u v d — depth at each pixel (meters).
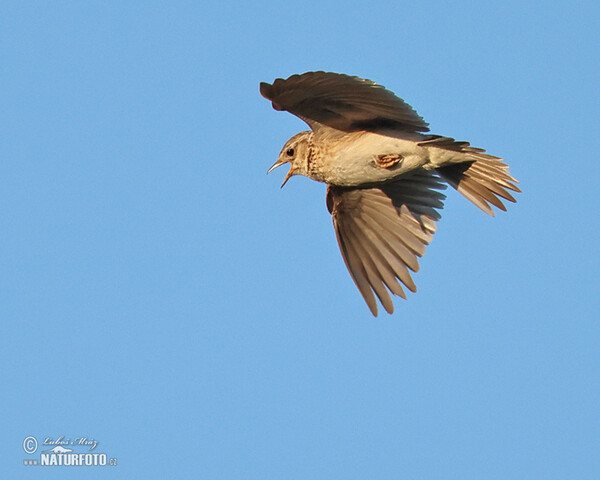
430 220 13.88
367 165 12.75
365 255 14.09
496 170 12.50
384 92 11.93
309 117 12.69
